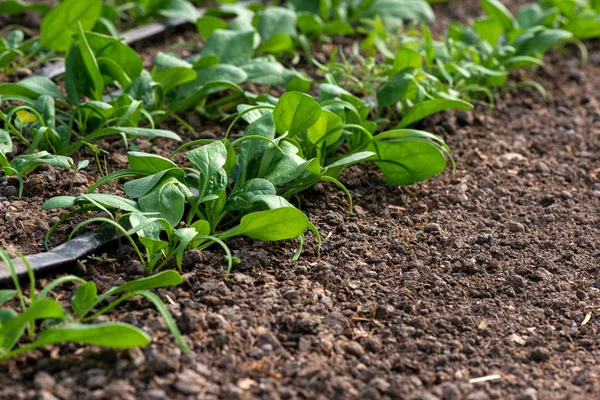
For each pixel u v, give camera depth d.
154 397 2.22
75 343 2.40
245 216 2.73
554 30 4.73
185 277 2.71
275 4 5.42
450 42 4.41
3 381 2.24
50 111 3.32
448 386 2.37
